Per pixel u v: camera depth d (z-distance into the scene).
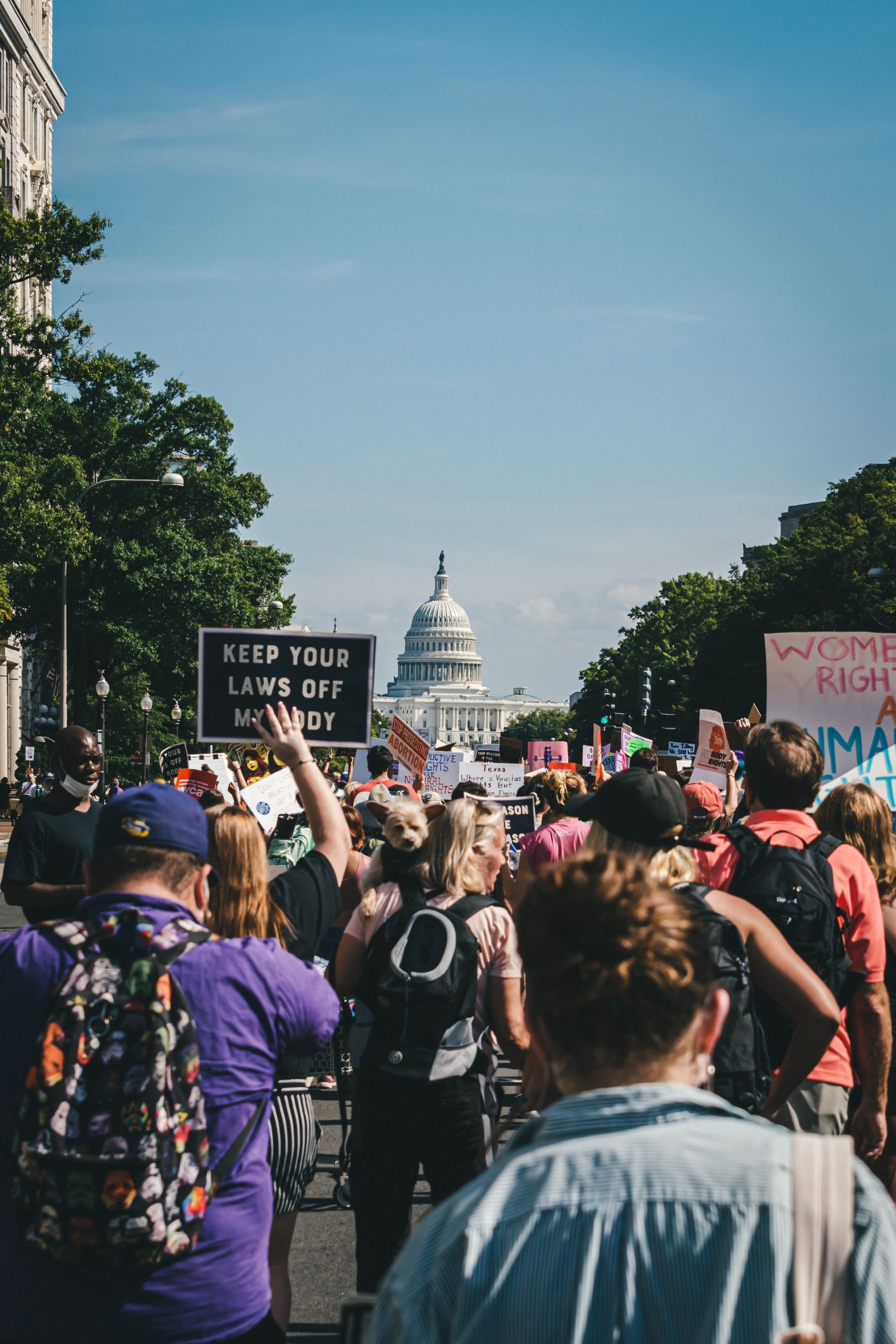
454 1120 5.50
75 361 41.47
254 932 5.15
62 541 40.75
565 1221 2.22
